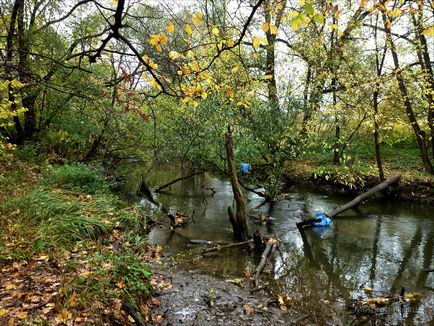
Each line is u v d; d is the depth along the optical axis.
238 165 12.62
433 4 4.27
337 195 13.65
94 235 6.86
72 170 10.38
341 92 12.84
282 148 11.98
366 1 3.73
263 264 6.86
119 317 4.36
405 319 5.22
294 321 5.00
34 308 4.08
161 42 2.86
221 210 11.42
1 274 4.73
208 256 7.41
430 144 17.03
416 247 8.45
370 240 8.91
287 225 10.02
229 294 5.62
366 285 6.43
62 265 5.16
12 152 11.06
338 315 5.28
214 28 3.07
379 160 12.84
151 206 11.47
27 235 5.96
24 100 10.17
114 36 2.51
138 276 5.45
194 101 3.40
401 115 14.31
